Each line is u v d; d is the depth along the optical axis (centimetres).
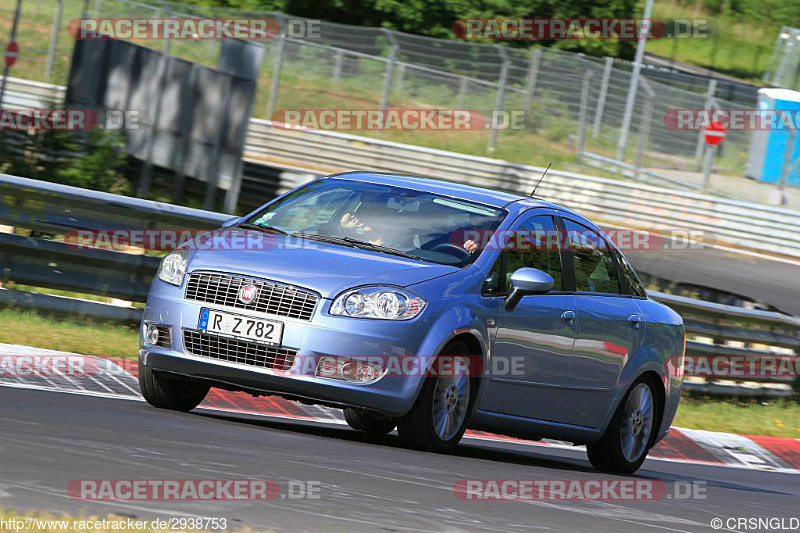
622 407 2938
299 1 15562
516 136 12006
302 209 2688
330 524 1446
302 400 2370
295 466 1902
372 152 10962
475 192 2767
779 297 8388
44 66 11981
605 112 12019
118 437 1956
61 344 3209
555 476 2480
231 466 1797
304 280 2366
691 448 3941
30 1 12675
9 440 1739
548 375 2672
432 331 2373
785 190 11794
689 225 10556
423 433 2406
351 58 12206
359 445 2394
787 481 3606
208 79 7638
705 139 11794
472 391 2506
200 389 2677
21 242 3594
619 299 2936
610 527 1812
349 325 2331
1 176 3566
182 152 7669
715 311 5016
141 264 3816
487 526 1623
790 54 15538
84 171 6825
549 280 2552
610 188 10656
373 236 2575
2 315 3450
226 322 2378
